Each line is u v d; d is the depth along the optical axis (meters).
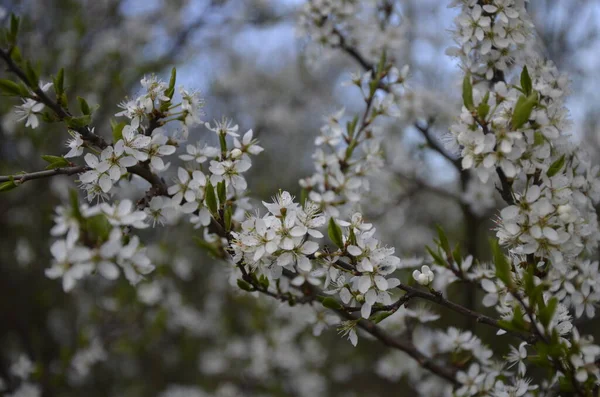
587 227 2.41
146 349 6.98
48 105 2.47
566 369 2.15
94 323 6.25
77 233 1.88
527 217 2.30
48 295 6.88
